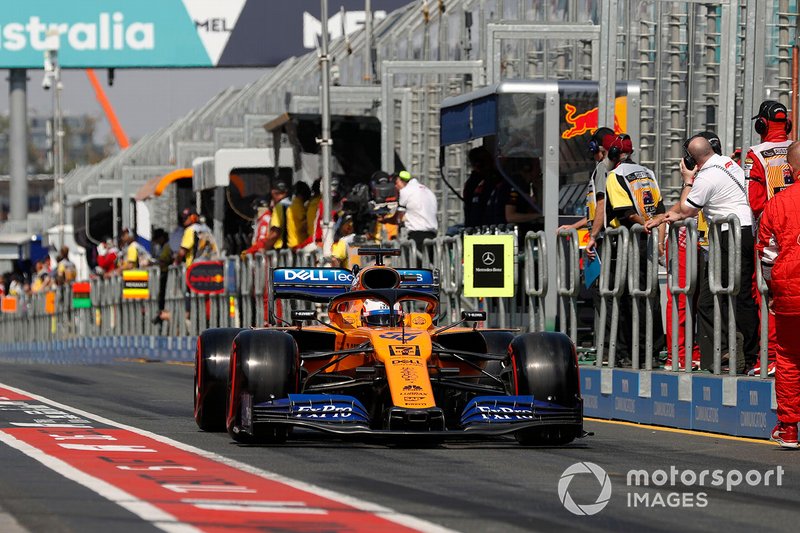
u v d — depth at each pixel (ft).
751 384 124.16
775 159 132.26
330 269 132.98
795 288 110.93
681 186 183.62
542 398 112.16
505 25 200.75
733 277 126.82
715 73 184.34
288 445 114.52
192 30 437.17
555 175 173.47
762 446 116.98
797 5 173.47
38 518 76.64
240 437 113.80
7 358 441.27
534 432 116.06
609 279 148.66
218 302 253.65
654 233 138.41
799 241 110.93
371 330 117.91
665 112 183.21
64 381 201.57
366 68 287.69
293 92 316.81
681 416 134.31
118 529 73.36
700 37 184.03
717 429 128.98
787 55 173.78
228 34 437.17
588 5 205.77
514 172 177.88
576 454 110.01
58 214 513.45
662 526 77.66
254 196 303.68
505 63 226.58
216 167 303.89
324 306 214.07
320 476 95.04
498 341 127.95
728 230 129.39
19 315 422.41
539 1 222.07
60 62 435.12
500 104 176.45
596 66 200.03
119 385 193.06
